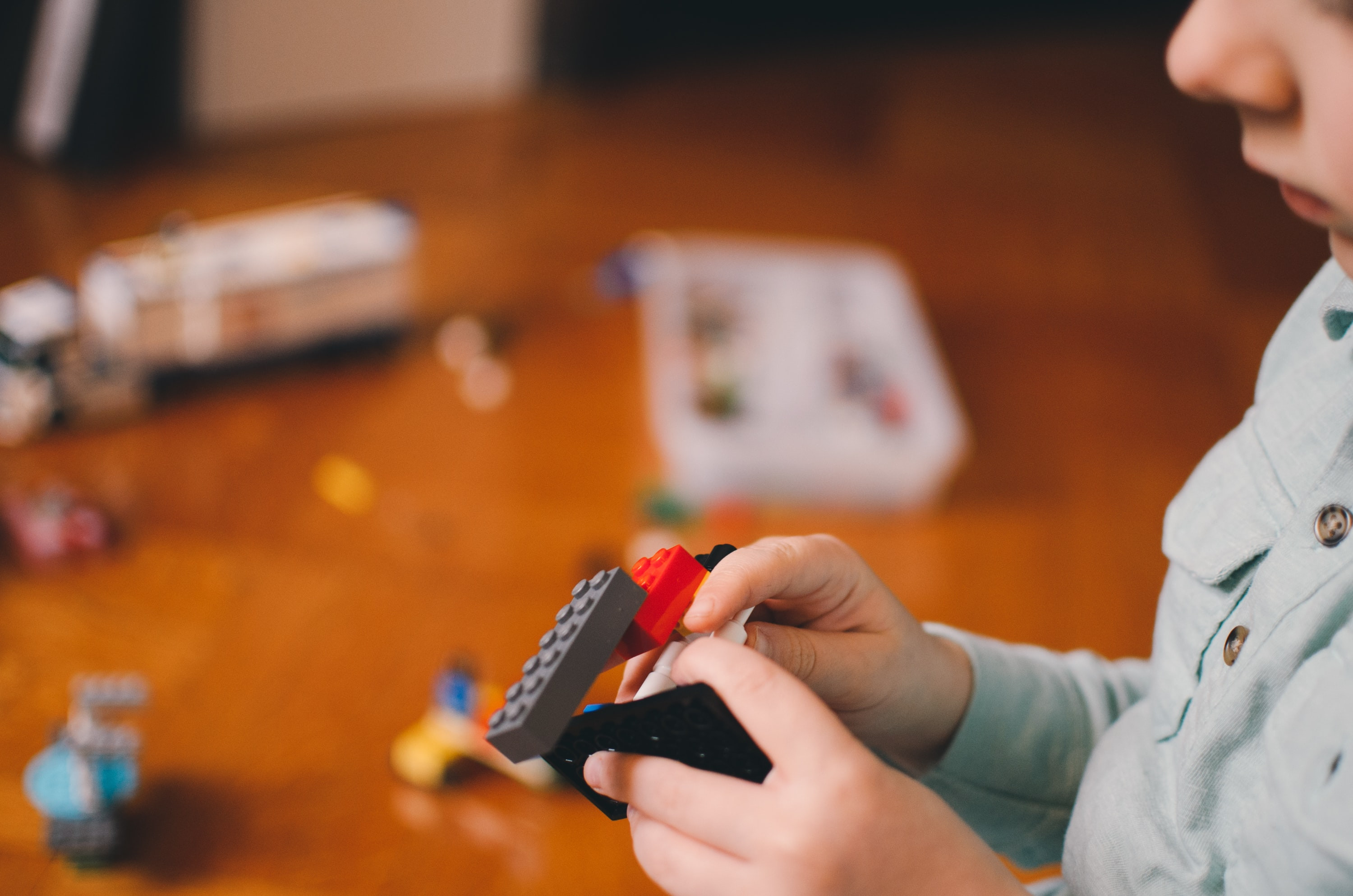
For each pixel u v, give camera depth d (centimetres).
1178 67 37
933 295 193
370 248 159
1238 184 239
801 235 205
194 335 149
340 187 203
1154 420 170
